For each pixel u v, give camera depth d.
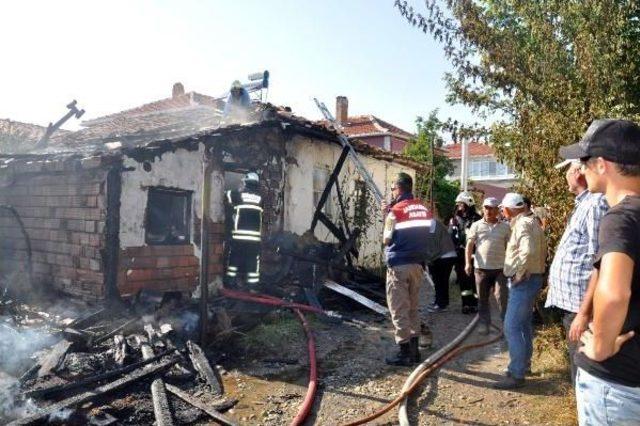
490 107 10.26
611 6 7.51
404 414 4.49
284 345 6.70
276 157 10.31
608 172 2.13
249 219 8.53
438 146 22.75
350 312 8.76
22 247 8.54
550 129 6.18
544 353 5.99
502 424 4.33
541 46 8.61
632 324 1.99
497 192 25.97
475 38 9.05
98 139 10.87
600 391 2.06
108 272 7.33
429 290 11.27
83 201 7.58
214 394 5.11
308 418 4.60
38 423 4.11
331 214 12.27
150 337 5.95
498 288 6.84
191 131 10.35
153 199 7.95
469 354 6.31
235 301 8.22
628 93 7.73
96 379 4.93
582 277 3.51
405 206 5.93
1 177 8.73
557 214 5.88
